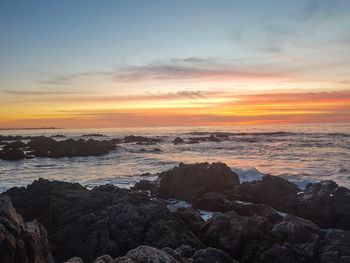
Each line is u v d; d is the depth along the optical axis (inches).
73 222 609.0
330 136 3545.8
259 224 573.6
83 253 545.0
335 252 491.8
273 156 1951.3
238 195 874.8
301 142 2866.6
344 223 723.4
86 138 4092.0
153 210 615.2
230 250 544.1
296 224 546.0
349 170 1350.9
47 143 2514.8
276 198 836.0
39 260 428.8
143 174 1352.1
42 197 742.5
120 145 2736.2
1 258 379.2
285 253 501.7
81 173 1448.1
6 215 434.6
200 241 573.3
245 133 4495.6
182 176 992.2
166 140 3408.0
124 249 551.2
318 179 1168.2
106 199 698.2
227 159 1859.0
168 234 561.0
